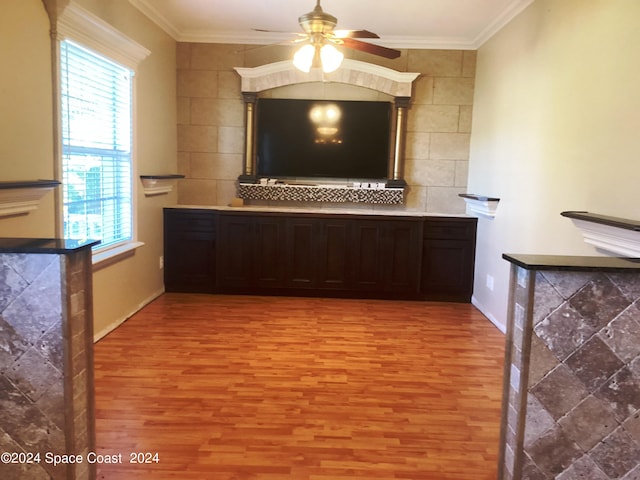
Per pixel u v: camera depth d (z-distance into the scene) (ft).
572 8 10.09
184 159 17.74
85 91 11.28
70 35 10.21
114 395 9.31
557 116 10.68
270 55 17.30
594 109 9.16
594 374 5.99
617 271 5.74
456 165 17.61
